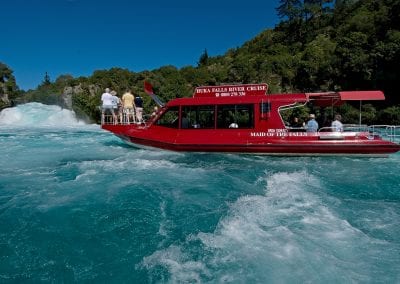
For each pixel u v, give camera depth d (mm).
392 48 38062
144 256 5141
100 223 6359
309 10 76562
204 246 5406
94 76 55562
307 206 7211
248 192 8336
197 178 9758
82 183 9156
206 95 14078
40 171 10781
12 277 4602
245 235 5766
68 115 44844
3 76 60406
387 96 38938
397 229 6035
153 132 14625
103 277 4609
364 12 61375
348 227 6094
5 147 16641
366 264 4836
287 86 50875
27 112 44688
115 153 14492
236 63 60719
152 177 9859
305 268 4723
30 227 6176
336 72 44312
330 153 12992
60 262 5000
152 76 57250
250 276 4551
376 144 12523
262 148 13211
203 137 13773
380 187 8781
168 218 6586
